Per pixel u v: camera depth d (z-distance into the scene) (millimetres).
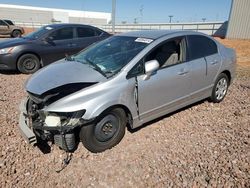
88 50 4461
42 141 3656
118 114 3494
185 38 4316
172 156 3375
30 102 3555
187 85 4277
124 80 3434
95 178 2980
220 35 22375
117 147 3594
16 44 7441
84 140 3297
